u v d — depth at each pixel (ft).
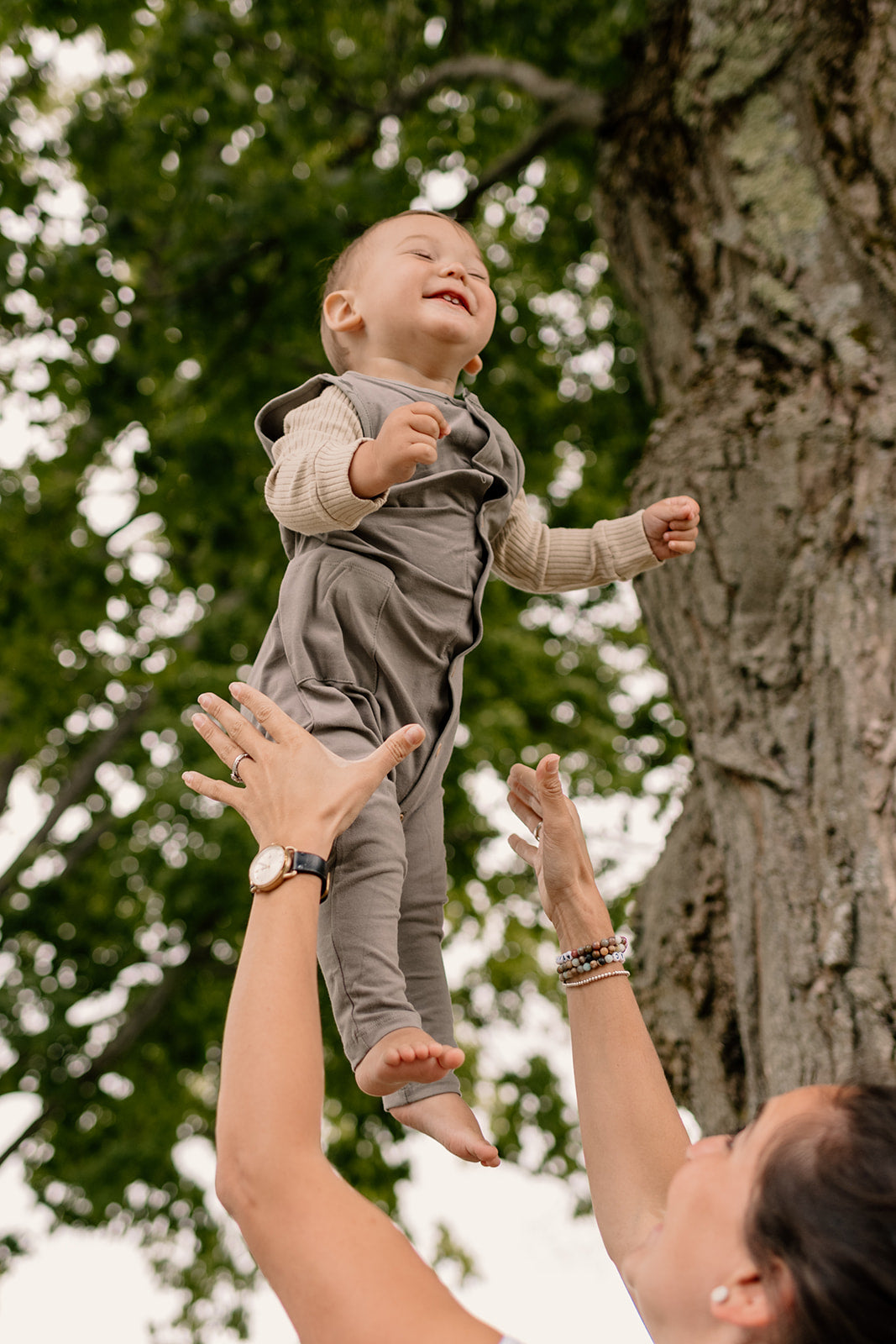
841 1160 3.56
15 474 27.76
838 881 7.39
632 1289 4.26
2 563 26.18
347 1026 5.26
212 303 22.77
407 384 6.64
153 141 22.99
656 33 12.93
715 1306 3.66
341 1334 3.64
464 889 29.94
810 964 7.23
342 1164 27.30
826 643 8.38
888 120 9.89
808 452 9.27
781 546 9.00
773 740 8.33
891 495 8.67
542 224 26.63
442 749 6.28
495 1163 5.48
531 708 29.48
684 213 11.71
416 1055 4.83
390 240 6.97
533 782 6.12
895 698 7.85
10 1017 29.14
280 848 4.43
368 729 5.79
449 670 6.34
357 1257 3.74
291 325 23.07
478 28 23.32
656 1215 4.83
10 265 21.89
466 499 6.52
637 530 7.30
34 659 27.76
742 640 8.86
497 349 25.50
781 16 10.91
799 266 10.12
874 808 7.50
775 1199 3.60
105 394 23.21
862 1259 3.32
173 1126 30.83
